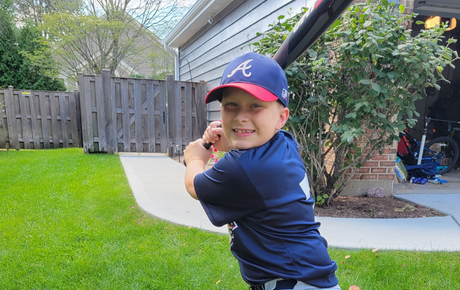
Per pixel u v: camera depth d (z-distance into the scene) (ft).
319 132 10.36
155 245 7.64
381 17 9.34
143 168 17.62
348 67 9.10
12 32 43.73
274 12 15.78
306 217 3.17
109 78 22.04
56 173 15.35
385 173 12.43
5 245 7.61
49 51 42.22
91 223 8.93
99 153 22.61
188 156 3.79
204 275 6.34
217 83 23.35
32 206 10.37
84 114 22.07
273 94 2.88
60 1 41.42
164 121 23.26
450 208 10.57
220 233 8.31
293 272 2.99
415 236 8.20
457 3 17.71
